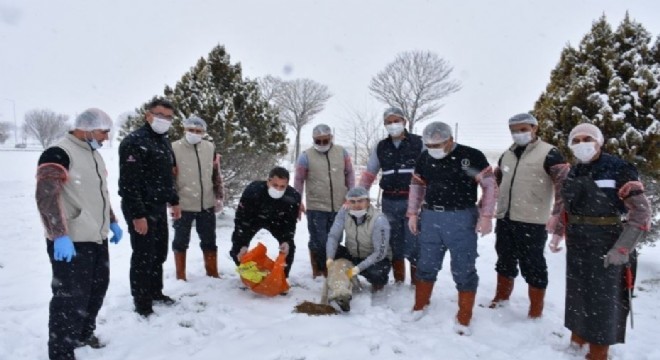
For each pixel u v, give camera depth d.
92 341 3.76
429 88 25.91
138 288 4.28
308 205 5.82
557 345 4.05
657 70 6.13
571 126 6.43
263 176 9.59
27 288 5.18
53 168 3.19
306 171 5.79
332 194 5.73
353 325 4.12
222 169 8.88
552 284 5.85
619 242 3.42
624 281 3.65
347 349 3.63
